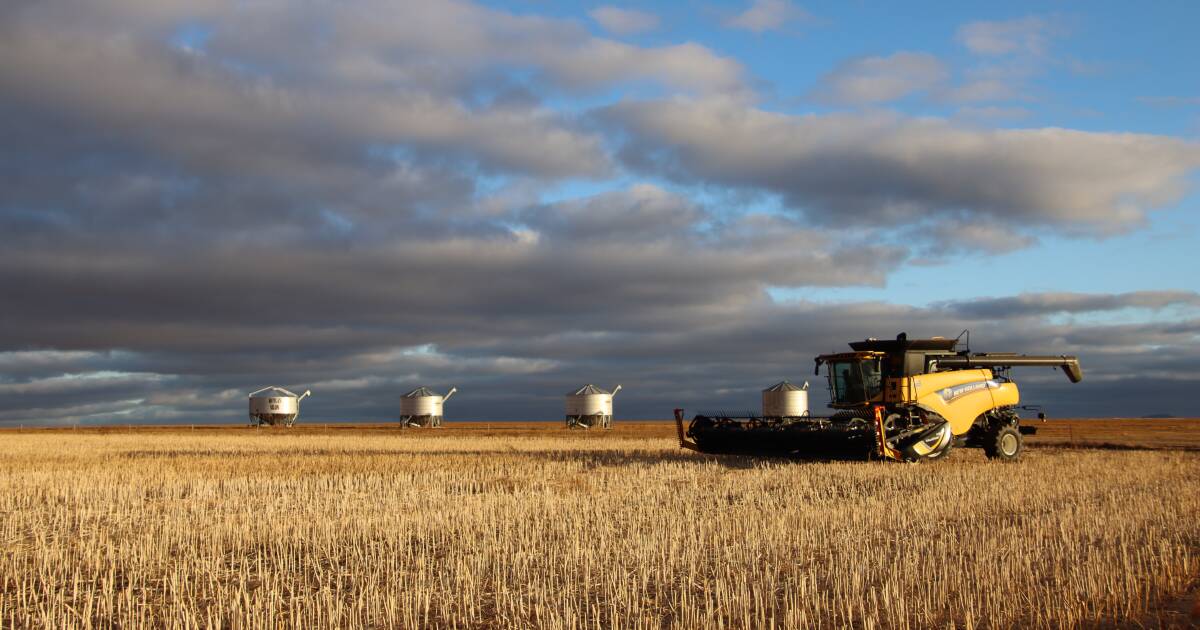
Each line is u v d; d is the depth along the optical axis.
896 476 27.72
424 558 15.19
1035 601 11.98
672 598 12.65
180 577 14.16
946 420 35.72
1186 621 11.08
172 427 128.88
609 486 25.33
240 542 16.67
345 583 13.64
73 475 29.67
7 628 11.49
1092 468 30.36
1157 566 13.84
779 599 12.52
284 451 48.00
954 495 22.28
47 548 16.30
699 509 20.58
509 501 21.30
